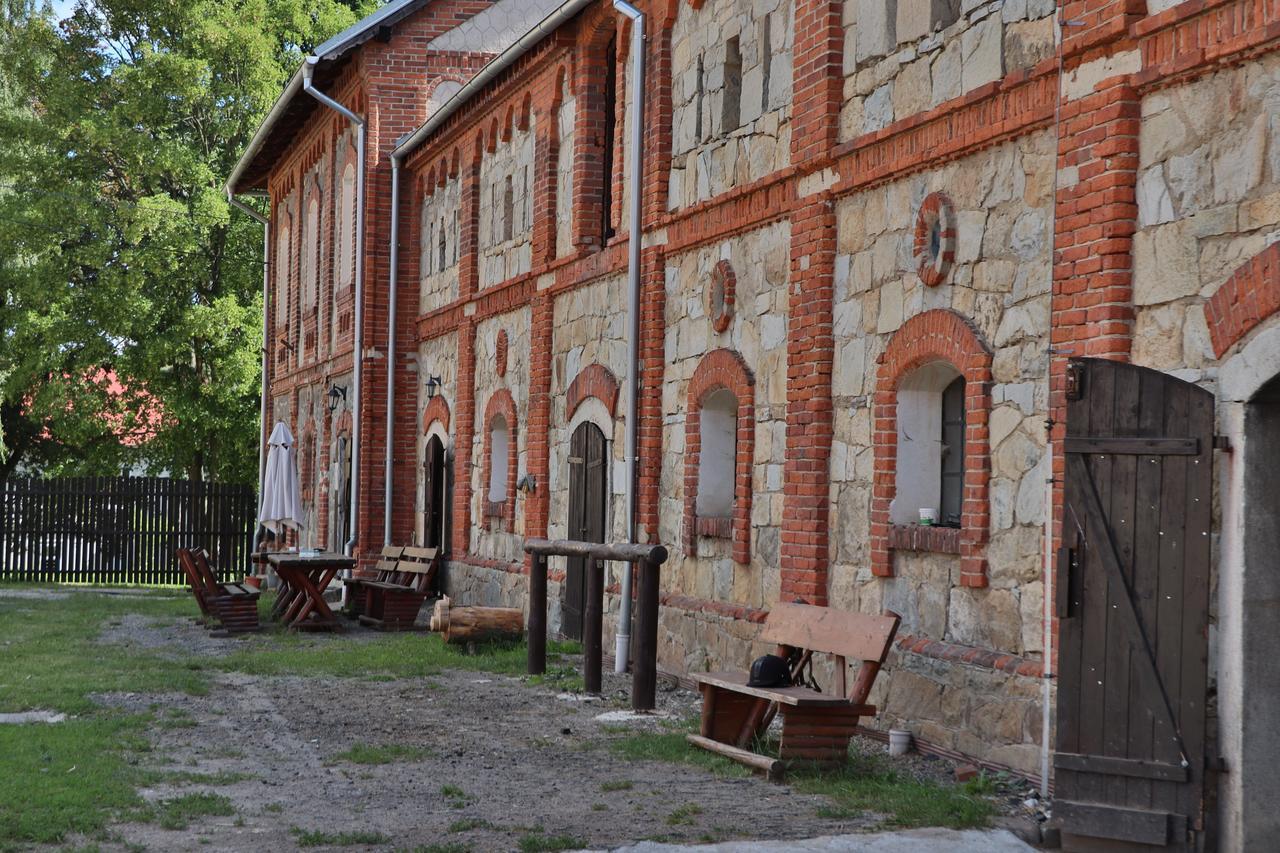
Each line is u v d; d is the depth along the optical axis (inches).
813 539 449.1
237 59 1405.0
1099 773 294.8
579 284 669.9
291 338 1268.5
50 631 746.2
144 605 951.6
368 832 297.4
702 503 546.0
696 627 532.7
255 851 281.9
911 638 400.2
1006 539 360.5
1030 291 353.1
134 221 1344.7
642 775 364.5
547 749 403.2
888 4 424.2
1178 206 302.0
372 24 950.4
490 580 788.0
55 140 1421.0
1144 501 291.9
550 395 713.0
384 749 398.9
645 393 585.0
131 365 1393.9
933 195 392.8
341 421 1042.1
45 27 1465.3
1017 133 357.4
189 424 1430.9
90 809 311.1
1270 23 276.4
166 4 1392.7
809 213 458.0
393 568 817.5
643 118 591.8
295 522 917.2
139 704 485.4
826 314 449.7
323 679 554.6
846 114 446.3
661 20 582.2
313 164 1189.1
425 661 603.2
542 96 719.7
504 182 789.9
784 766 359.9
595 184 670.5
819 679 447.8
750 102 510.3
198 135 1456.7
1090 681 297.0
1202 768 285.3
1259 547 283.6
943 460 416.8
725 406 548.1
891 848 286.4
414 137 896.3
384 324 968.3
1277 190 276.7
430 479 914.1
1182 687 287.4
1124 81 315.3
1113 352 315.3
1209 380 293.3
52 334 1385.3
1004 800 329.7
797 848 283.0
